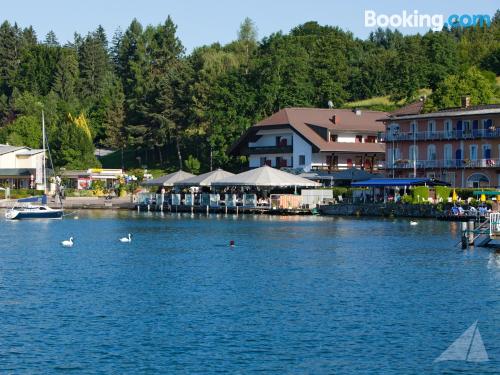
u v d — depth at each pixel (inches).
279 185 4714.6
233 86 6451.8
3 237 3457.2
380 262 2493.8
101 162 7829.7
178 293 1937.7
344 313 1701.5
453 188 4495.6
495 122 4778.5
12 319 1644.9
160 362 1354.6
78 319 1647.4
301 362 1354.6
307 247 2940.5
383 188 4857.3
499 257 2600.9
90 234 3587.6
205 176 5108.3
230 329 1566.2
